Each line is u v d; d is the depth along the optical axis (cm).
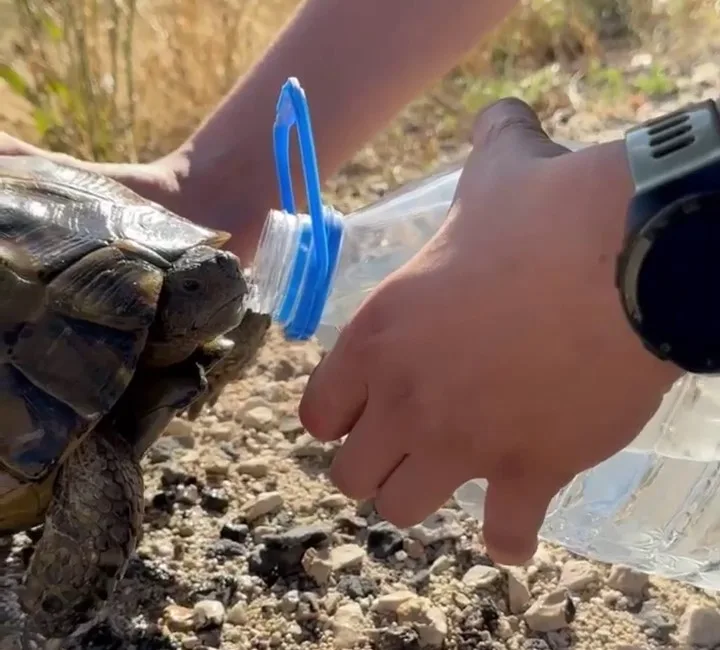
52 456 106
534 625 138
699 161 78
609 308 83
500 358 87
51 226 115
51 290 111
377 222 128
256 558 144
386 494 95
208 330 116
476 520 154
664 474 142
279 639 134
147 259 115
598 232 83
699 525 144
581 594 144
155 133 261
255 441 173
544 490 92
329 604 139
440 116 287
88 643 129
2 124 254
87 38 259
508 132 100
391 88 151
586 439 88
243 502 159
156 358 118
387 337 91
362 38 149
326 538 148
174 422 172
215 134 149
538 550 150
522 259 86
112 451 114
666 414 131
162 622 134
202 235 122
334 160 152
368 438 94
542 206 87
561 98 289
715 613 138
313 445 170
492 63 309
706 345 78
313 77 148
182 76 266
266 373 193
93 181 125
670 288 78
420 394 90
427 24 149
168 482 160
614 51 326
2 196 116
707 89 293
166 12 272
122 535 113
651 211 78
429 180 139
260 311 123
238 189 147
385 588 142
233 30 266
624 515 144
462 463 91
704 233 76
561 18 316
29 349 109
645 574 146
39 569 113
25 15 250
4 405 107
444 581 144
